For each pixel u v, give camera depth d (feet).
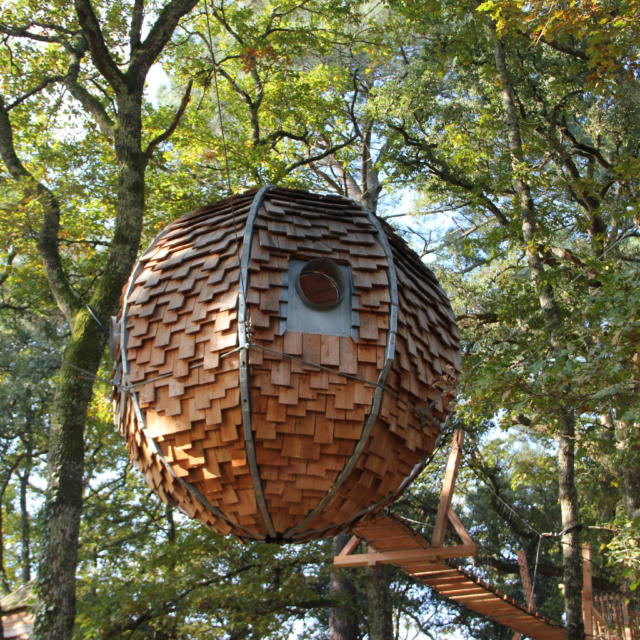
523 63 48.75
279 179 47.65
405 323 17.34
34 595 28.07
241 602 45.80
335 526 17.66
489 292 53.93
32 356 56.65
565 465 36.40
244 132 54.34
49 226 36.60
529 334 37.06
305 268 16.87
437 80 51.60
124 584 45.93
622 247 52.37
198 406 16.29
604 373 24.21
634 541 33.37
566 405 26.40
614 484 44.60
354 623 59.77
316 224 18.20
